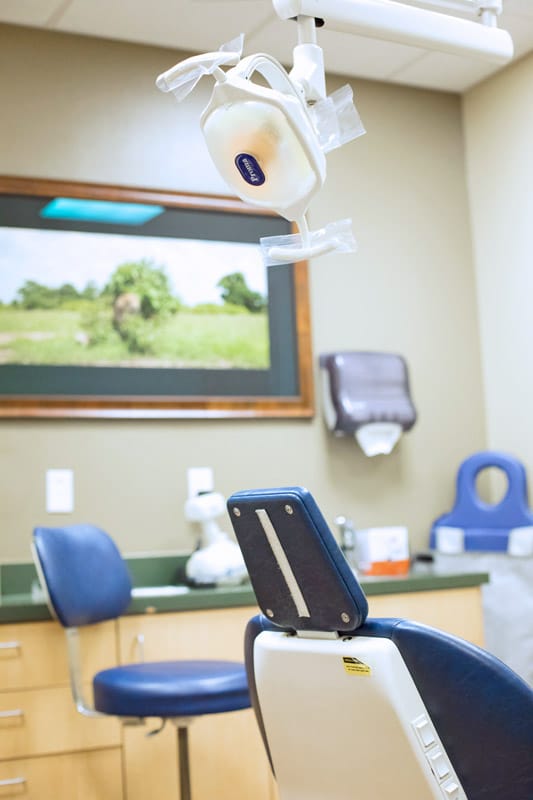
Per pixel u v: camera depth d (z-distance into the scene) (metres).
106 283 3.30
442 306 3.82
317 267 3.63
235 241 3.50
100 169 3.33
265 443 3.47
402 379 3.58
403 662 1.57
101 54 3.37
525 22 3.33
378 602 3.06
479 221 3.88
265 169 1.72
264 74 1.75
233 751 2.88
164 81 1.71
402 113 3.84
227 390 3.43
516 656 3.37
